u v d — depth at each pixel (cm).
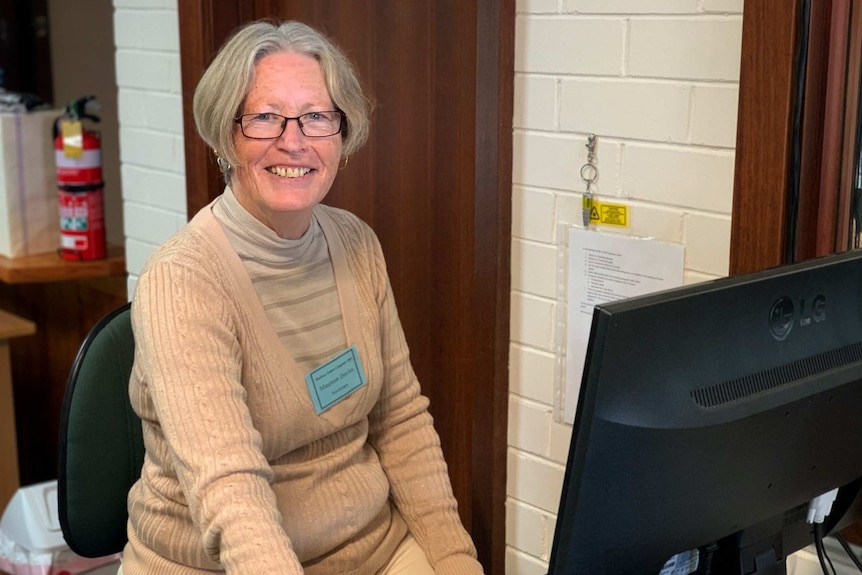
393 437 173
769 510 109
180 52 254
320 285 159
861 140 163
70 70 397
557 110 196
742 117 163
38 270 307
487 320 213
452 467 238
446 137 222
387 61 231
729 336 98
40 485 258
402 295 241
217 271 145
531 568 220
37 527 247
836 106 161
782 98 158
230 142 144
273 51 144
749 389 100
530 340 210
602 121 188
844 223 166
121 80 286
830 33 158
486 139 205
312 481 156
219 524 124
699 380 96
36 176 321
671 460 97
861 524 161
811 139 162
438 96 222
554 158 198
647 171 183
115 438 169
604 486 94
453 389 234
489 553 225
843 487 127
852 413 112
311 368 156
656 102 179
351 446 163
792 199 162
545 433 211
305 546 153
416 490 171
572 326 201
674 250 181
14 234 319
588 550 97
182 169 269
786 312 103
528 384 212
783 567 117
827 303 107
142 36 274
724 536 107
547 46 195
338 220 169
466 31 213
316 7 245
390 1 228
